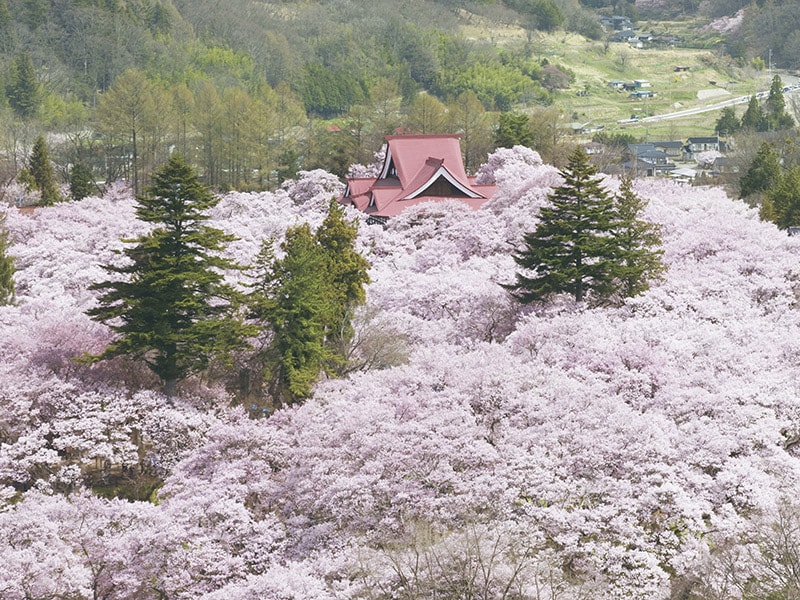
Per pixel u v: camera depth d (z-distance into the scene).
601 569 35.81
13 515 39.16
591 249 60.66
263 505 43.22
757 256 66.38
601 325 54.62
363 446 42.88
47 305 64.88
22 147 161.62
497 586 33.22
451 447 41.72
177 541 39.06
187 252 55.81
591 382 48.81
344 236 63.19
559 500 38.88
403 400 46.75
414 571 33.47
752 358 50.78
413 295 67.31
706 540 37.44
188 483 44.62
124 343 52.22
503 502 38.56
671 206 81.00
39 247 79.00
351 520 40.03
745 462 40.84
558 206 63.09
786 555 33.66
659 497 38.91
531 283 61.97
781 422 44.38
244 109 152.12
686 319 56.56
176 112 161.75
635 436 41.88
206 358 54.22
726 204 85.94
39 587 36.22
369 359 58.81
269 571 37.28
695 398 46.03
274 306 55.56
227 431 46.75
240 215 91.94
